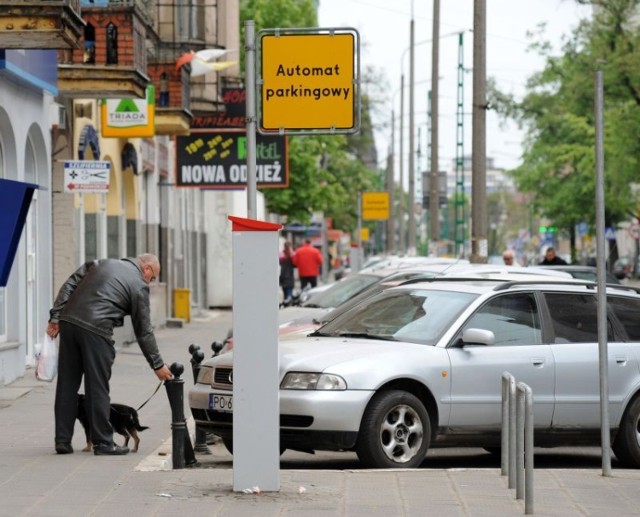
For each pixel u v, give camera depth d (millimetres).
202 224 129000
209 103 92562
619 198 159125
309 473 30484
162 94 80062
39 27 42781
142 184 96375
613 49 131250
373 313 36969
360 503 26641
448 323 35250
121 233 86000
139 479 29328
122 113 73500
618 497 28281
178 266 113000
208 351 75375
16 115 56000
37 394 50094
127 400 49500
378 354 33688
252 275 27031
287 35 40156
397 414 33250
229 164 92562
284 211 175875
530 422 25703
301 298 83125
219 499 26766
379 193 187000
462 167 161000
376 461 32875
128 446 36594
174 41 92375
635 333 37656
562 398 35938
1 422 41656
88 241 76938
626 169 137625
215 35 100312
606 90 132125
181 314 105688
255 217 40062
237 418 27344
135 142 90250
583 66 133875
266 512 25500
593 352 36469
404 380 33781
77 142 69000
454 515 25656
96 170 59094
